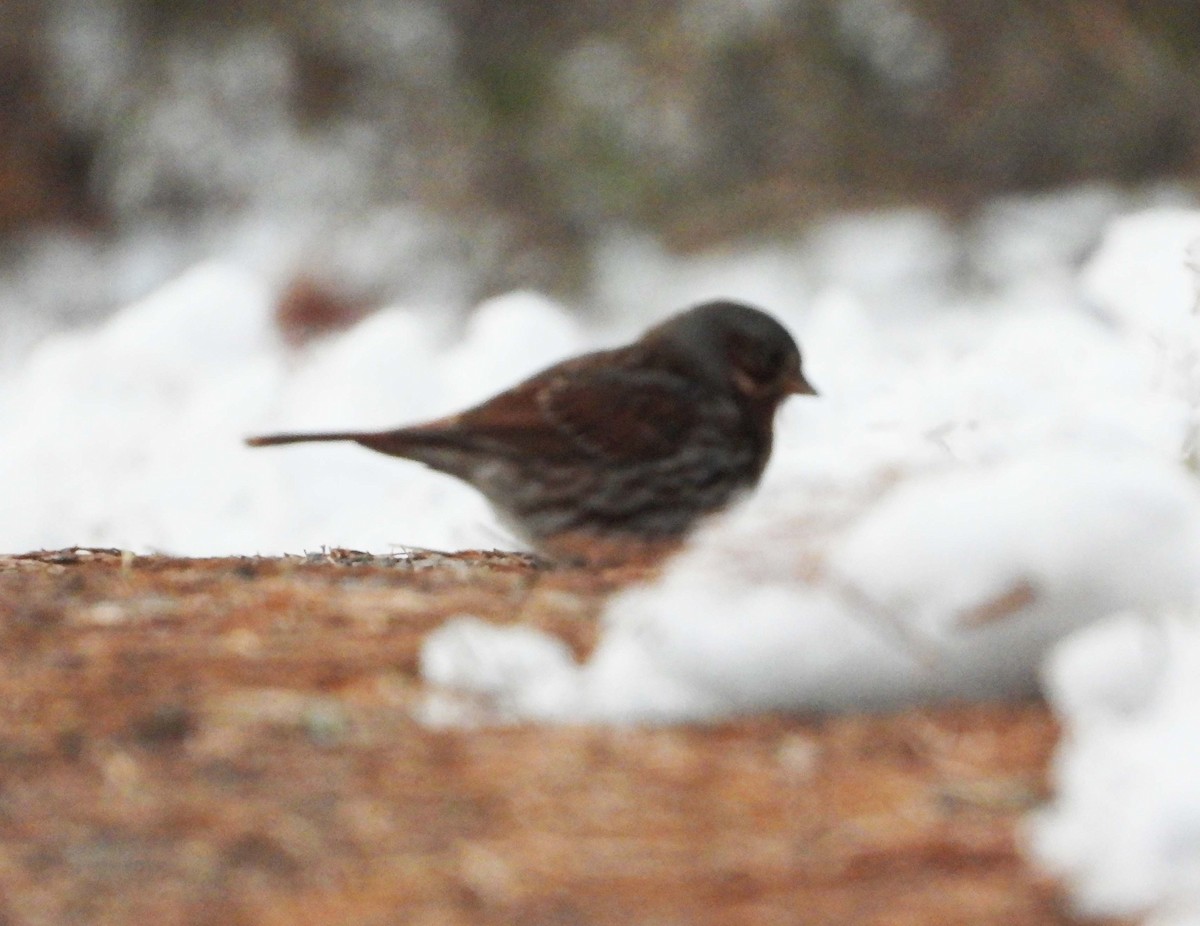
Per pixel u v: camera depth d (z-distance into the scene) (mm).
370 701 8000
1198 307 12281
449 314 23734
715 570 7941
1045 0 23844
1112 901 6215
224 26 25609
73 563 10406
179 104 25656
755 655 7695
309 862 6754
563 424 11180
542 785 7207
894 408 13820
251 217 25406
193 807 7141
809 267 23484
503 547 12617
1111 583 7566
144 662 8469
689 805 7023
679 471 11266
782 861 6621
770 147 23688
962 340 17000
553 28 24625
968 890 6395
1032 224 23922
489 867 6656
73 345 19891
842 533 7961
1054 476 7750
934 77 23734
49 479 16953
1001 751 7297
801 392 11547
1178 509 7703
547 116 24125
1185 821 6234
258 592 9562
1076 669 7070
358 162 24922
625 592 9484
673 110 23578
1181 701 6844
